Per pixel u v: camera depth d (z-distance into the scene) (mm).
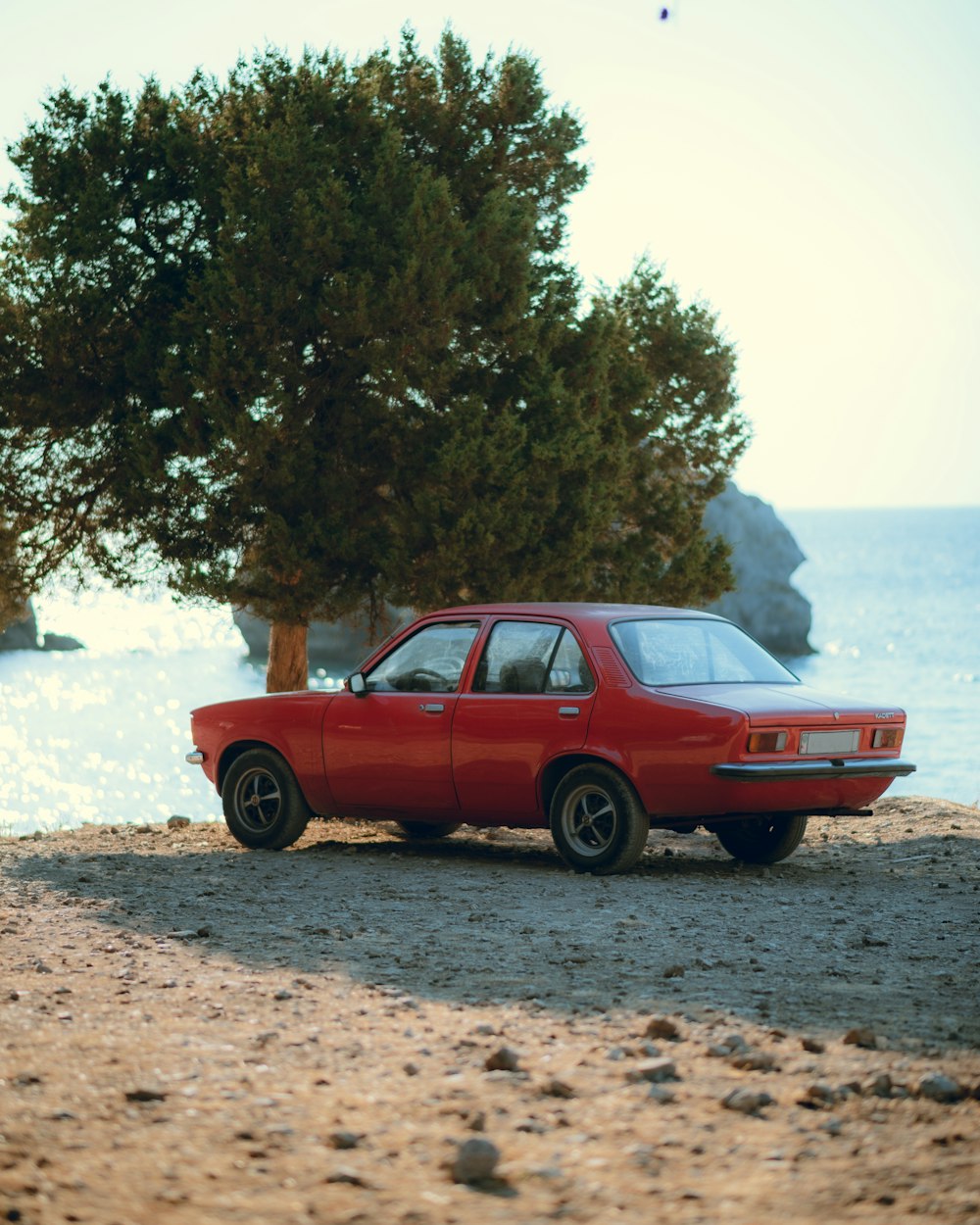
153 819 41250
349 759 16828
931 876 15562
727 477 29500
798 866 16500
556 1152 6285
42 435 24656
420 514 22906
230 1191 5816
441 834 19641
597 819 15328
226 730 17922
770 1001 9297
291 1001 9234
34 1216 5539
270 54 25188
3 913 12797
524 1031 8422
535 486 23609
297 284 22859
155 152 24375
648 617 15977
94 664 106062
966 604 194250
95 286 23656
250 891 14117
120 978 9922
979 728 71688
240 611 24312
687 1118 6750
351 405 23766
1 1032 8359
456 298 23000
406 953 10922
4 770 51844
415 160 25438
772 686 15688
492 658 16078
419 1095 7102
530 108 26125
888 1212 5594
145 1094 7008
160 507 23344
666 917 12562
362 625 25906
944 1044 8219
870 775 15125
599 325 25438
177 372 22641
